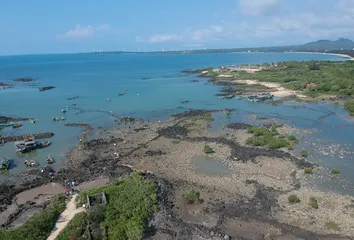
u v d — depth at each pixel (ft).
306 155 203.21
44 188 167.73
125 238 120.57
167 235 126.21
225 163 195.21
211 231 127.85
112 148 224.12
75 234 117.70
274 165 189.98
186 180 173.78
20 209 145.69
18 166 197.98
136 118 304.30
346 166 187.11
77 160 205.05
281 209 143.54
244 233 127.34
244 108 337.72
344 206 145.28
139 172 177.58
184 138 240.12
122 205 139.13
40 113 331.16
